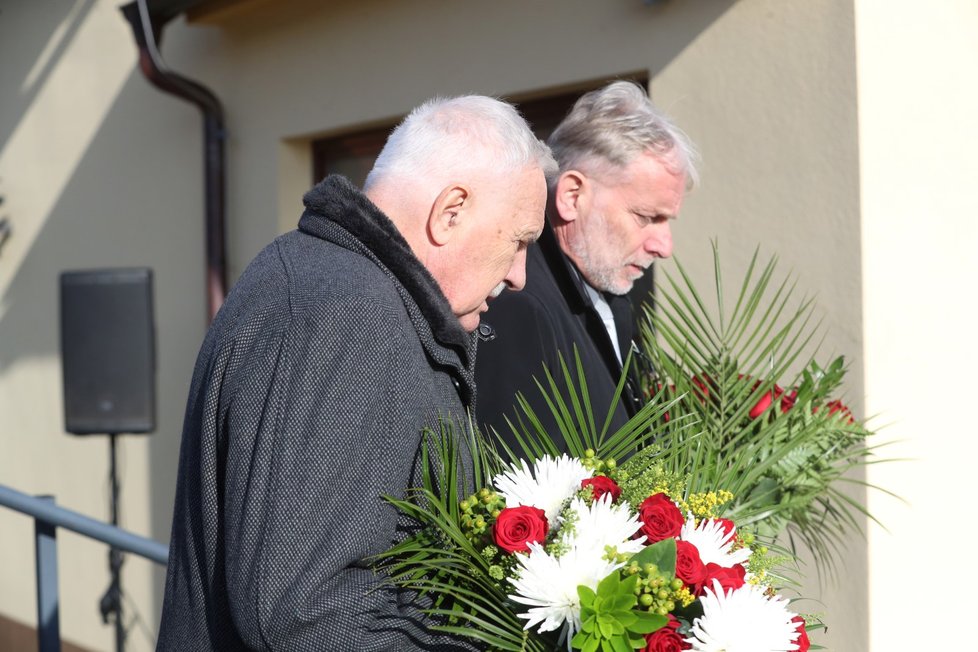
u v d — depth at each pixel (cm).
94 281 530
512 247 173
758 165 328
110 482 536
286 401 146
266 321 152
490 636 148
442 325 164
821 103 314
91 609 613
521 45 395
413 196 168
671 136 239
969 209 338
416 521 155
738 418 210
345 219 163
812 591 316
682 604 145
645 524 152
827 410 223
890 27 314
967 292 337
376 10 452
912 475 321
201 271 546
